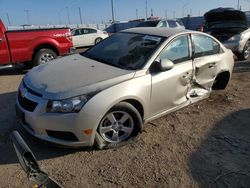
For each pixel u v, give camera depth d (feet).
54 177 10.80
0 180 10.60
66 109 11.18
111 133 12.79
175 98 15.14
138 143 13.38
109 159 12.05
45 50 28.76
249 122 16.07
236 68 29.40
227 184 10.83
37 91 11.80
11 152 12.36
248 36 33.50
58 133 11.56
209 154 12.76
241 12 32.96
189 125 15.47
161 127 15.06
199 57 16.61
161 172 11.38
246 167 11.90
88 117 11.37
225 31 33.86
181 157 12.45
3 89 22.22
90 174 11.09
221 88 20.95
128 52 14.82
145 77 13.21
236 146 13.48
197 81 16.51
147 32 16.12
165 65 13.56
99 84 11.91
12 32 26.61
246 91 21.47
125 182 10.73
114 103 11.91
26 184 10.43
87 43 58.85
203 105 18.39
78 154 12.27
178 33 15.47
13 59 27.02
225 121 16.14
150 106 13.78
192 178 11.10
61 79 12.35
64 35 29.99
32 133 11.96
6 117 15.98
